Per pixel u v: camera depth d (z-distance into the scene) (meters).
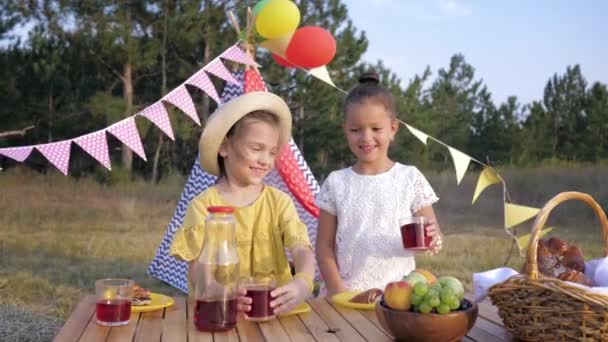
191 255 2.35
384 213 3.41
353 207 3.44
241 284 2.18
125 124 4.17
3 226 10.47
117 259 7.78
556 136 22.48
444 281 1.91
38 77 17.34
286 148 4.90
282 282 2.59
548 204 2.01
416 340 1.86
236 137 2.48
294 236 2.52
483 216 12.66
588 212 11.71
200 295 2.05
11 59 17.28
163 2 16.31
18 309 4.70
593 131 22.22
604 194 12.27
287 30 4.59
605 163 19.77
